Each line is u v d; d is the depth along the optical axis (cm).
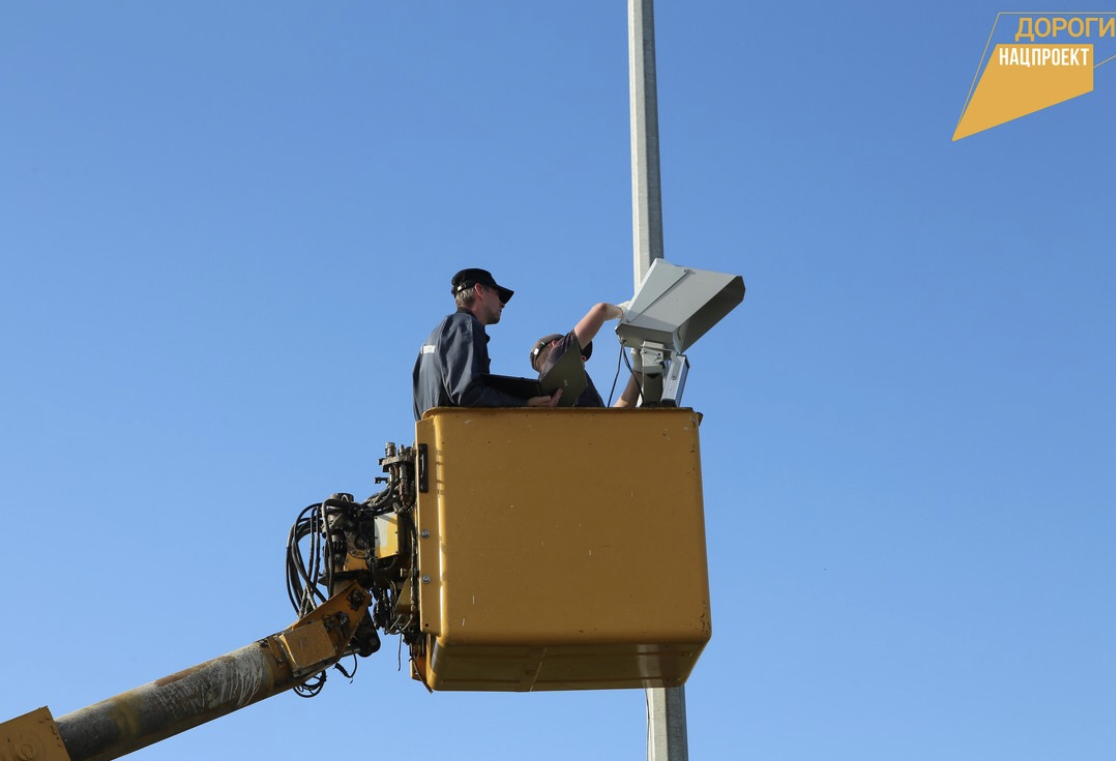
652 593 895
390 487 969
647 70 1298
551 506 902
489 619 879
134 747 911
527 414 916
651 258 1245
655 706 1120
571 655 905
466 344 951
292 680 951
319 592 986
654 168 1272
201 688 926
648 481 912
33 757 859
